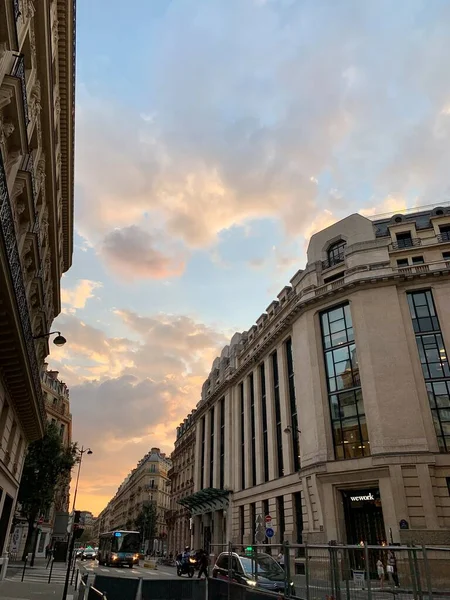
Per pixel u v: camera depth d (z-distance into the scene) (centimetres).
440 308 2931
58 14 1673
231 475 4472
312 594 857
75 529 1362
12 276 1152
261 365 4259
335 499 2681
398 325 2898
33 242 1678
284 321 3603
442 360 2825
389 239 3262
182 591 1198
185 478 6588
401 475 2469
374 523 2586
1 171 1020
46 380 5944
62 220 2711
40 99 1606
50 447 3594
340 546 809
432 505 2372
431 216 3431
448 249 3166
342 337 3106
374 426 2673
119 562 3972
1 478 1827
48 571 2827
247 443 4247
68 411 6438
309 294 3356
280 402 3647
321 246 3562
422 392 2739
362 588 750
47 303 2614
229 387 4928
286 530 3156
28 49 1384
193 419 6297
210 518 4934
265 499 3625
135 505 11438
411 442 2572
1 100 1088
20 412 1991
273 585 1034
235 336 5291
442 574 686
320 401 3012
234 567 1266
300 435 3189
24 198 1471
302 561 909
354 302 3061
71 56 1884
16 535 4938
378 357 2841
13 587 1752
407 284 3044
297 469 3297
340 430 2877
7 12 996
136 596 1142
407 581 714
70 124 2173
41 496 3488
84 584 955
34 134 1648
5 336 1338
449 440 2614
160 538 8250
